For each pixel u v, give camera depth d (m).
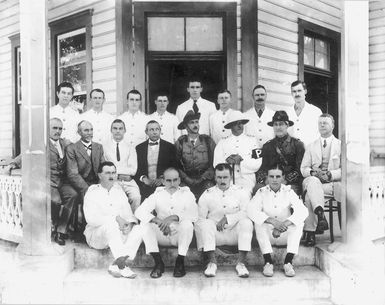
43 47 4.33
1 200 5.34
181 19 6.08
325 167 5.34
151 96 6.15
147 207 4.51
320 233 5.11
